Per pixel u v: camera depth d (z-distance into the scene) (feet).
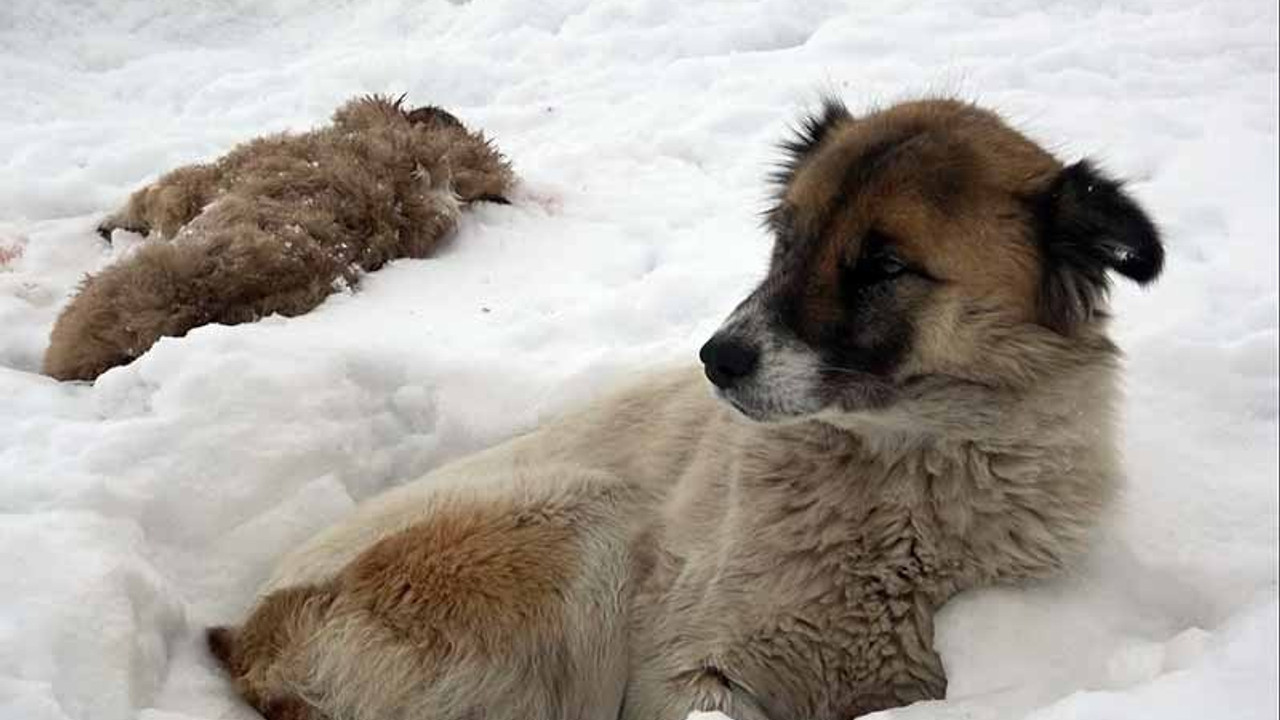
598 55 8.34
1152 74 6.95
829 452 3.41
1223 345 4.28
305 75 8.66
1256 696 2.81
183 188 5.98
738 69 7.68
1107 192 3.27
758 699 3.40
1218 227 5.31
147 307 4.94
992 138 3.36
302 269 5.20
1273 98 6.54
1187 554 3.47
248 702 3.58
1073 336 3.31
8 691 3.14
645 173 6.48
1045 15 8.06
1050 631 3.24
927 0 8.44
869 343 3.31
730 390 3.36
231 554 3.92
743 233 5.62
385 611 3.53
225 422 4.08
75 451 3.97
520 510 3.62
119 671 3.35
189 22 10.14
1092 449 3.38
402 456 4.34
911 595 3.33
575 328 4.87
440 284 5.38
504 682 3.53
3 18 9.87
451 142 6.08
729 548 3.43
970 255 3.24
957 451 3.32
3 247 6.04
